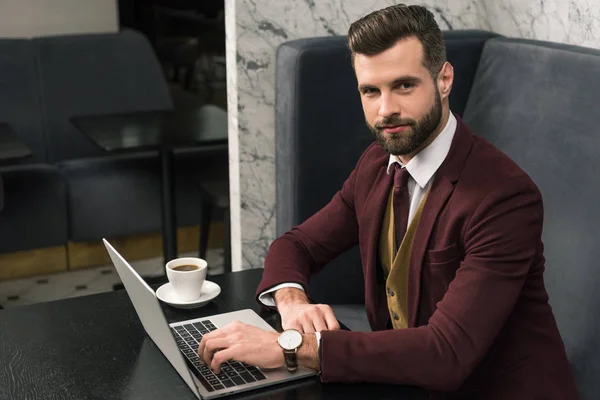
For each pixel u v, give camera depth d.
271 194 2.51
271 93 2.42
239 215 2.50
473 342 1.36
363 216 1.68
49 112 3.89
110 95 4.00
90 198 3.74
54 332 1.51
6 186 3.58
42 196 3.62
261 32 2.36
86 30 4.36
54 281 3.69
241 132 2.42
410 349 1.35
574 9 2.18
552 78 2.03
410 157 1.55
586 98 1.92
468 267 1.42
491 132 2.19
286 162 2.30
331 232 1.80
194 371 1.37
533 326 1.50
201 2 4.34
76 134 3.93
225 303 1.67
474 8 2.53
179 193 3.89
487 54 2.29
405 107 1.45
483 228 1.42
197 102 4.45
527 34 2.36
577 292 1.83
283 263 1.71
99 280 3.71
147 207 3.85
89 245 3.85
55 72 3.91
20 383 1.33
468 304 1.38
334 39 2.28
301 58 2.20
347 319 2.21
